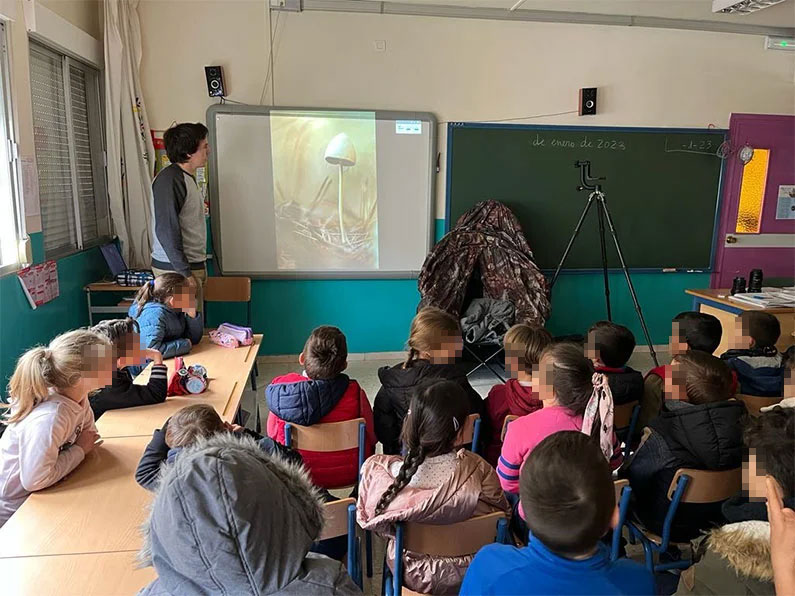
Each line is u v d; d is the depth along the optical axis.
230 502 0.82
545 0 4.56
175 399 2.27
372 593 2.02
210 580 0.82
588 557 0.96
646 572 0.99
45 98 3.53
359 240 4.74
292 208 4.61
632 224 5.08
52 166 3.62
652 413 2.48
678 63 4.90
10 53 2.96
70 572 1.26
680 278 5.27
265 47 4.41
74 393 1.73
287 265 4.69
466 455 1.56
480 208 4.71
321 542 1.74
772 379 2.46
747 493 1.50
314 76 4.49
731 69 4.99
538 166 4.85
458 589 1.50
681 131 4.98
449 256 4.61
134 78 4.23
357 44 4.49
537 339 2.30
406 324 4.96
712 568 2.02
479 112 4.72
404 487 1.48
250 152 4.48
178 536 0.82
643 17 4.72
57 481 1.62
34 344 3.21
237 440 0.98
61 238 3.74
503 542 1.50
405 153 4.66
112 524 1.44
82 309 3.91
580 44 4.74
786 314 3.74
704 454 1.71
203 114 4.44
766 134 5.14
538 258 5.00
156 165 4.45
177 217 3.65
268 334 4.79
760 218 5.27
